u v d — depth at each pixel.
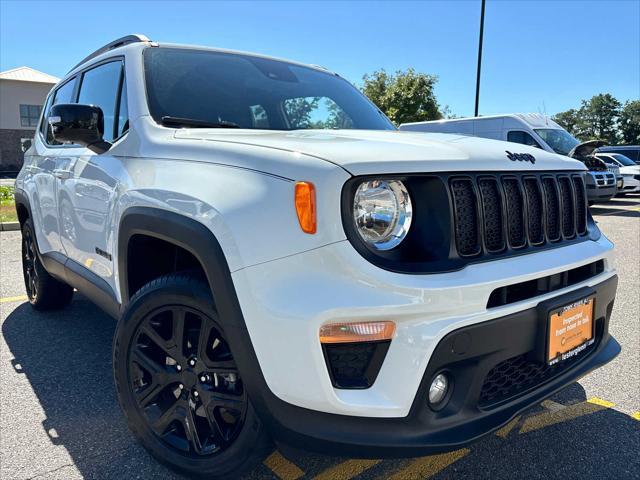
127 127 2.68
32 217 3.95
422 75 23.62
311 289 1.65
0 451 2.43
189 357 2.08
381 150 1.85
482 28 14.76
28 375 3.24
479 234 1.88
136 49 2.91
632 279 5.76
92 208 2.78
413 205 1.83
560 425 2.69
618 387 3.12
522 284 1.97
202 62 3.04
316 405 1.70
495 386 1.99
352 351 1.72
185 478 2.20
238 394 1.96
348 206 1.67
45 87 33.75
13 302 4.80
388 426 1.72
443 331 1.70
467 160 1.91
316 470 2.33
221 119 2.74
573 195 2.37
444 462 2.38
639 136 72.12
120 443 2.51
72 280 3.31
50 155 3.64
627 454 2.43
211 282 1.85
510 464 2.36
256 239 1.75
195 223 1.91
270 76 3.23
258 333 1.74
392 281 1.66
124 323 2.23
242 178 1.87
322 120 3.12
